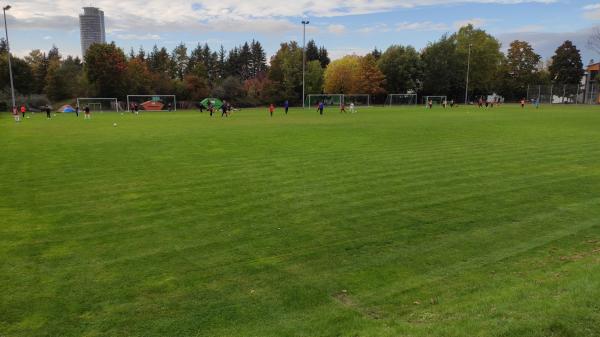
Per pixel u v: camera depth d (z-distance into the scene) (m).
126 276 5.50
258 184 10.68
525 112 46.19
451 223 7.58
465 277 5.32
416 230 7.22
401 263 5.85
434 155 15.10
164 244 6.65
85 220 7.88
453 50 86.69
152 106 65.81
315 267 5.75
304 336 4.01
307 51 109.69
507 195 9.51
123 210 8.52
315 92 88.69
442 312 4.25
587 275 4.82
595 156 14.71
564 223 7.53
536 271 5.39
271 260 6.00
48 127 29.17
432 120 33.41
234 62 121.62
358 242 6.68
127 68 77.25
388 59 87.12
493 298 4.43
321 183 10.75
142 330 4.23
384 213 8.21
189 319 4.43
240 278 5.42
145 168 12.91
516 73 96.38
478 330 3.66
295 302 4.76
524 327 3.62
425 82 87.44
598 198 9.20
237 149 16.83
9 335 4.18
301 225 7.53
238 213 8.27
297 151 16.17
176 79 90.88
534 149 16.48
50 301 4.86
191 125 29.92
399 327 3.95
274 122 32.56
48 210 8.55
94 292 5.06
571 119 33.38
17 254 6.26
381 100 86.81
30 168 13.04
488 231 7.14
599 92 80.69
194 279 5.41
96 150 16.86
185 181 11.08
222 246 6.55
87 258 6.11
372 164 13.36
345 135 21.92
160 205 8.85
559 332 3.53
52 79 76.31
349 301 4.76
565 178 11.22
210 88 87.31
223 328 4.23
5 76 73.81
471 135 21.62
